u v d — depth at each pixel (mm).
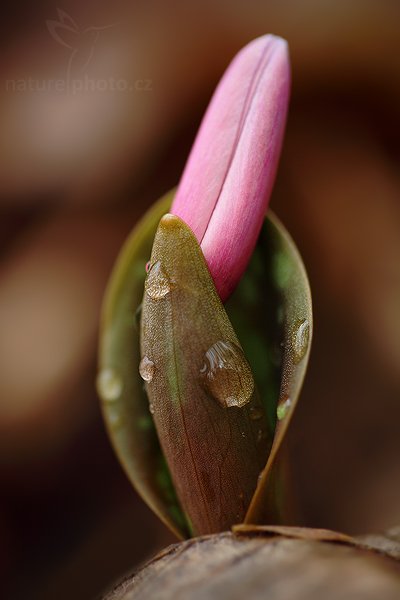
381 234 297
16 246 299
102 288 288
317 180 308
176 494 138
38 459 264
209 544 123
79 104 311
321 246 299
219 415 129
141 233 144
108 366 143
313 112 319
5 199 303
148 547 254
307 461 266
